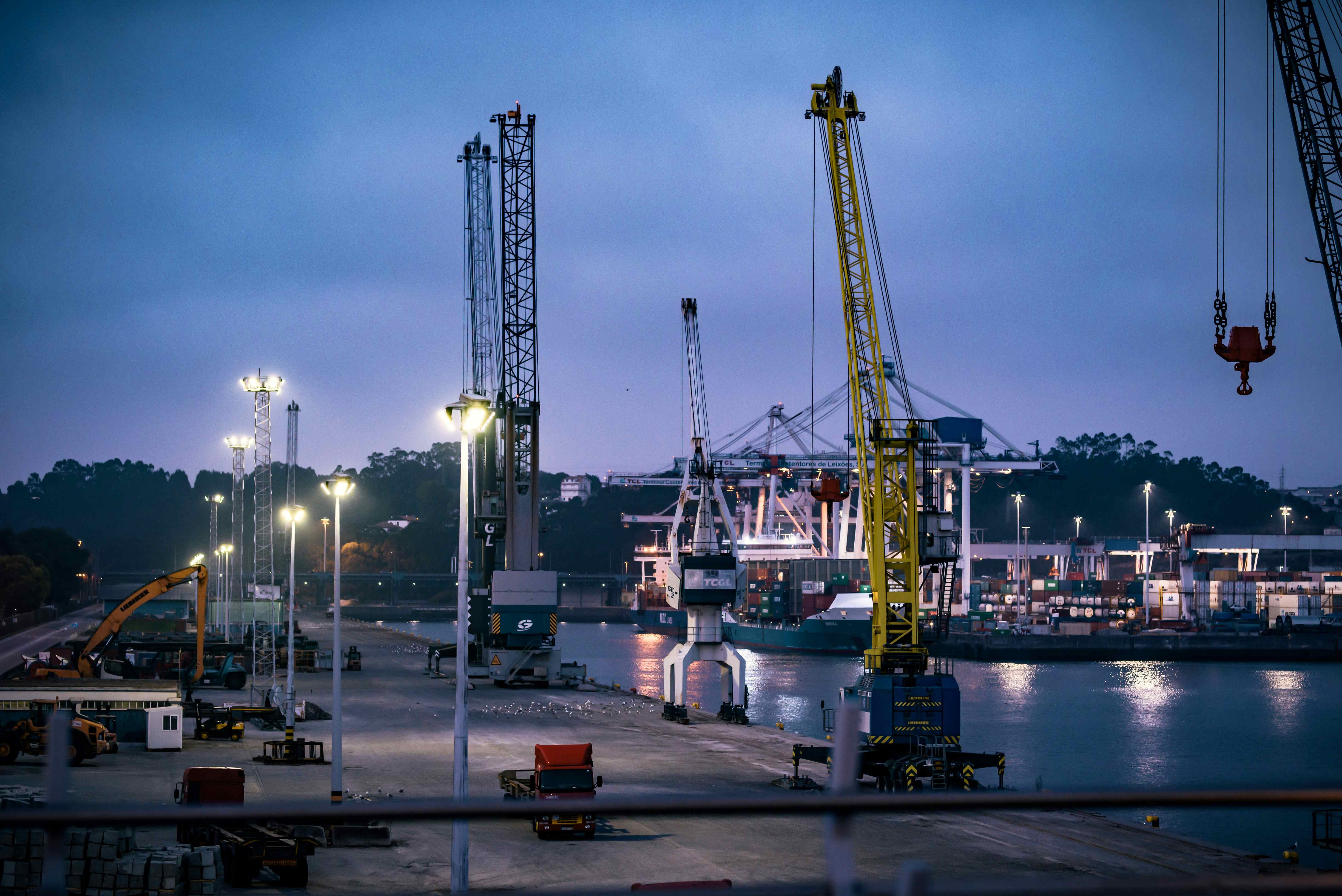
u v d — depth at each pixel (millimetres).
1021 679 167250
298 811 4926
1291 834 64625
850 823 4859
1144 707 130875
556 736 76250
